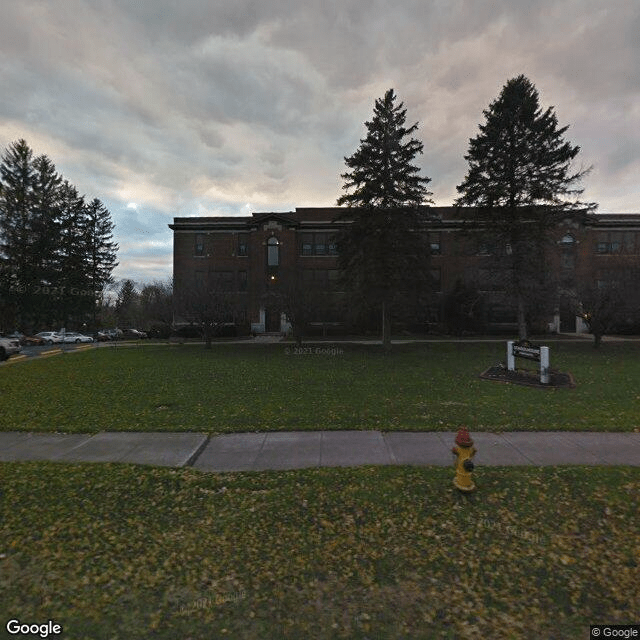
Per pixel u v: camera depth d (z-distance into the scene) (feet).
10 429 23.57
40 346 110.42
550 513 13.56
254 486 15.62
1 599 9.90
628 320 71.00
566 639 8.70
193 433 22.53
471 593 10.07
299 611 9.46
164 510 13.99
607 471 16.22
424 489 15.14
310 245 124.47
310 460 18.37
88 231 191.83
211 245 128.36
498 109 75.46
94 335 154.20
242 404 29.19
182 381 39.99
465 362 55.16
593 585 10.32
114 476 16.52
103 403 30.12
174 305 84.99
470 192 76.38
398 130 68.33
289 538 12.40
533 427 22.66
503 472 16.38
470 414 25.70
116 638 8.66
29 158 159.12
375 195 65.98
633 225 118.21
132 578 10.62
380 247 64.95
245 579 10.58
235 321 109.19
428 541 12.25
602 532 12.52
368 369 48.14
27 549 11.84
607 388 34.37
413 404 28.71
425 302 74.49
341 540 12.28
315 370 47.37
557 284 70.18
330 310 85.97
